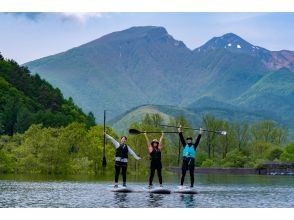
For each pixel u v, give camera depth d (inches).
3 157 3570.4
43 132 3656.5
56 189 1790.1
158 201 1407.5
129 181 2578.7
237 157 5944.9
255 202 1444.4
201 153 6486.2
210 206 1321.4
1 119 6505.9
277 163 5128.0
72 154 3705.7
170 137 5984.3
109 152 3750.0
